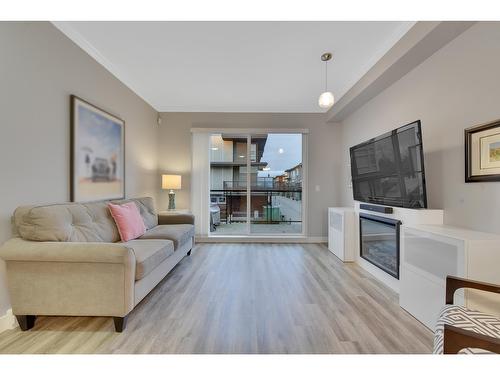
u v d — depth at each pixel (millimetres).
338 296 2418
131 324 1905
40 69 2082
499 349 814
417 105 2523
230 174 4984
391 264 2648
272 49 2666
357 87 3309
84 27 2328
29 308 1775
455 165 2072
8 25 1809
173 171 4770
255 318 2004
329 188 4781
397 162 2484
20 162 1912
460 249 1607
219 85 3627
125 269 1783
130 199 3447
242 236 4773
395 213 2559
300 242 4703
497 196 1730
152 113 4500
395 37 2393
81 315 1785
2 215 1780
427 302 1892
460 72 2012
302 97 4078
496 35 1733
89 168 2693
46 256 1716
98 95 2877
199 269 3172
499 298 1555
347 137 4445
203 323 1927
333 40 2498
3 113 1780
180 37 2469
